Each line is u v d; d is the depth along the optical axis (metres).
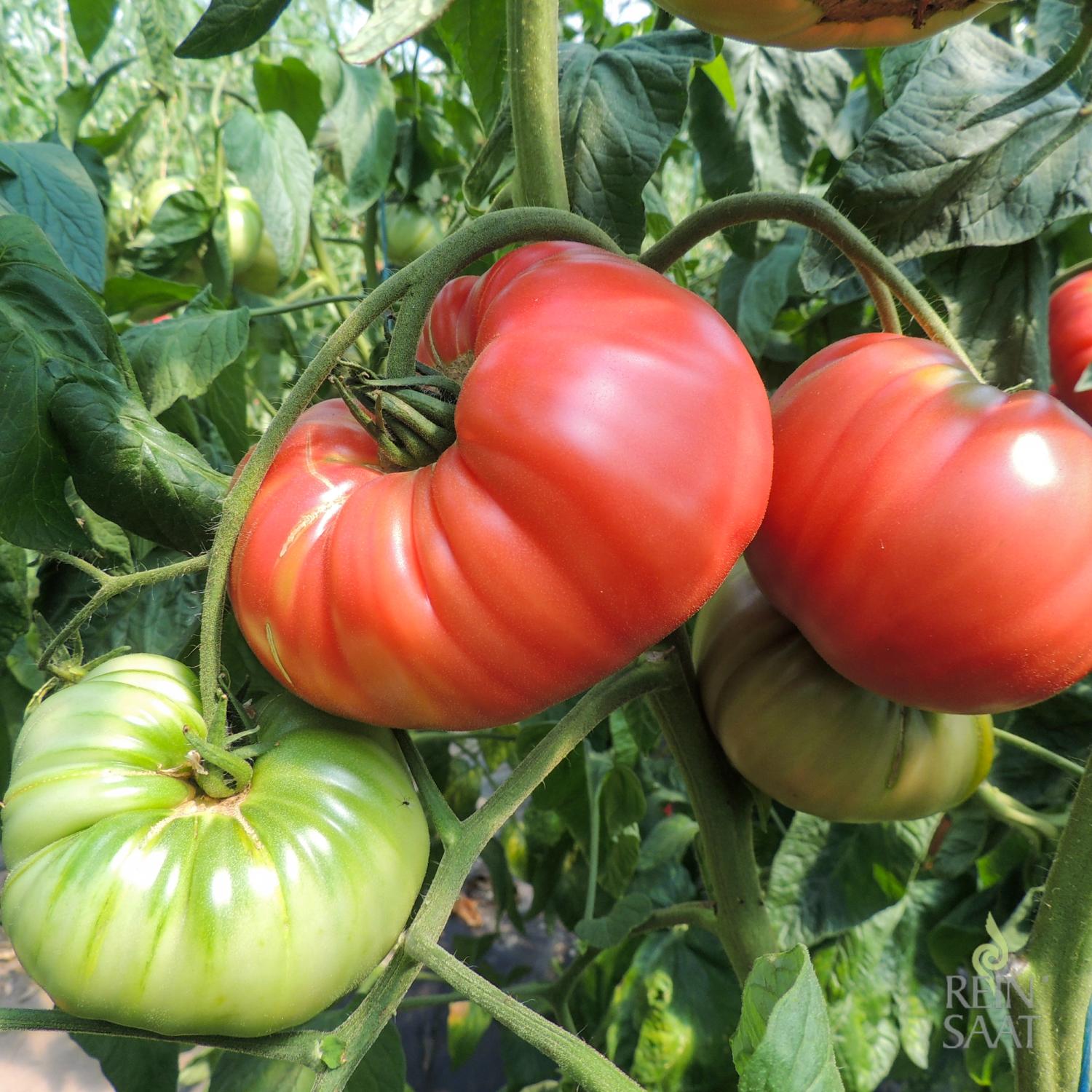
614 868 0.49
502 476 0.19
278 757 0.22
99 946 0.19
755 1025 0.20
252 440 0.46
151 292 0.53
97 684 0.23
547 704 0.21
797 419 0.23
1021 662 0.22
